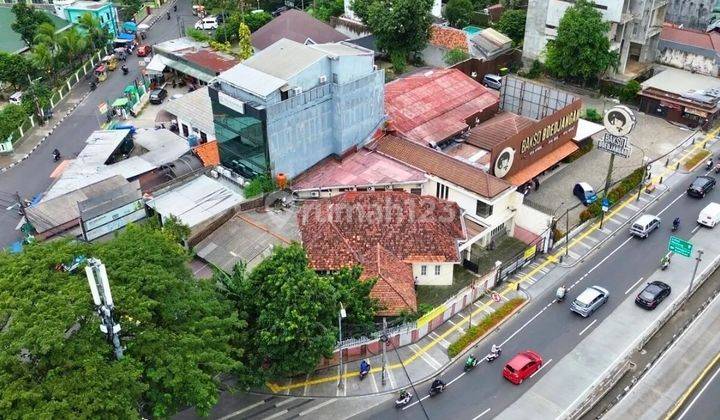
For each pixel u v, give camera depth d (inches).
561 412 2145.7
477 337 2431.1
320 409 2176.4
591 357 2359.7
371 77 3078.2
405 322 2375.7
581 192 3208.7
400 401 2167.8
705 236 2997.0
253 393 2234.3
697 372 2292.1
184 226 2659.9
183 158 3312.0
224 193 2947.8
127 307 1759.4
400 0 4490.7
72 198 2930.6
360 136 3184.1
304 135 2972.4
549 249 2906.0
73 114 4308.6
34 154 3809.1
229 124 2957.7
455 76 3850.9
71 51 4904.0
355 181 2955.2
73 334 1704.0
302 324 2005.4
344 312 2080.5
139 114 4293.8
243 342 2095.2
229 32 5275.6
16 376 1605.6
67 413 1537.9
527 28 4613.7
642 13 4217.5
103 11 5531.5
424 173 2970.0
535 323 2519.7
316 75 2928.2
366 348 2367.1
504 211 2849.4
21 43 5378.9
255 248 2667.3
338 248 2588.6
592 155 3649.1
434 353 2386.8
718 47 4365.2
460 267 2773.1
